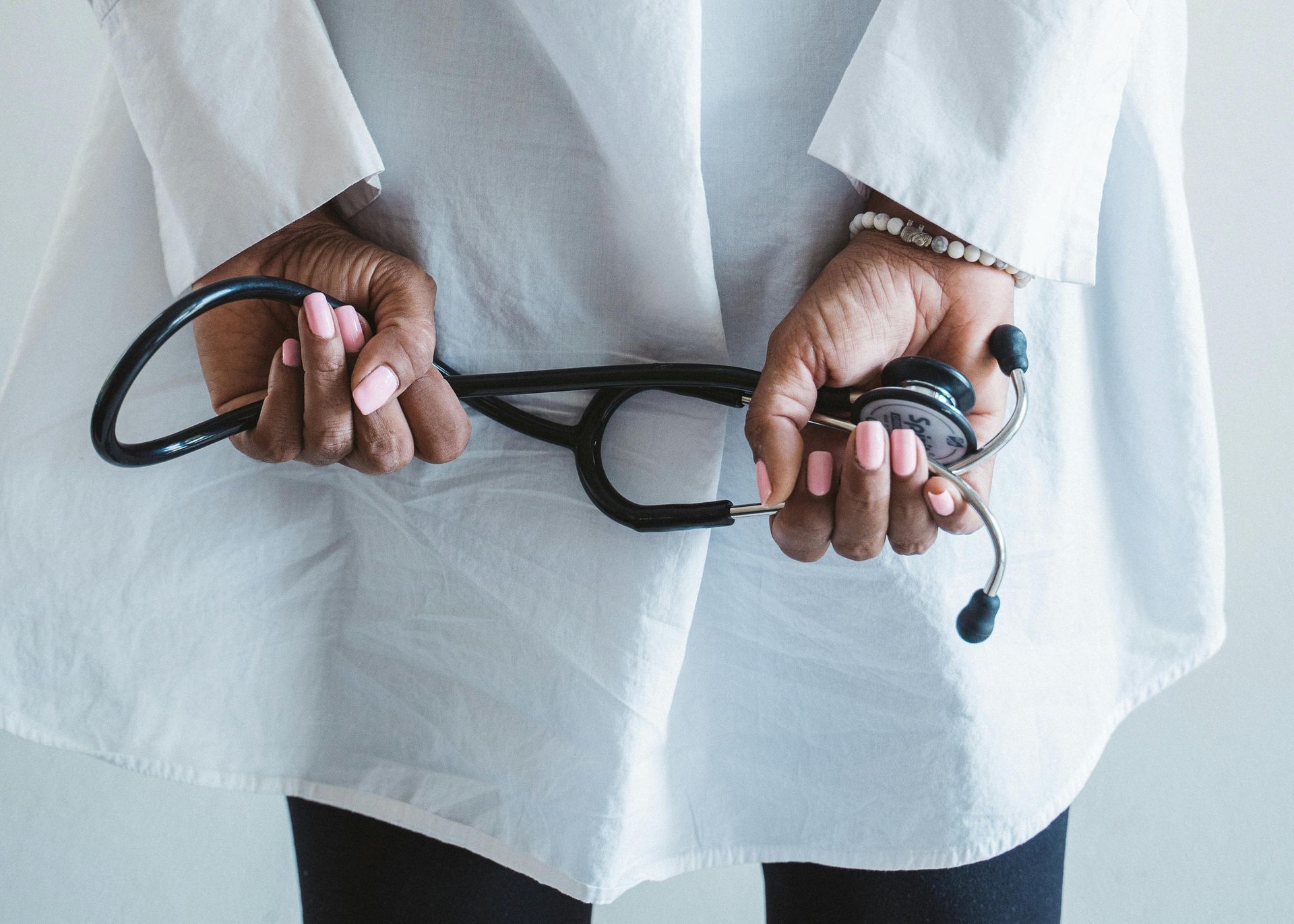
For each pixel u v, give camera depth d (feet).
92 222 2.10
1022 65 1.82
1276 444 4.33
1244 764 4.26
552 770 2.24
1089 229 2.02
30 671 2.21
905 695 2.34
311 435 1.75
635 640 2.12
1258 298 4.34
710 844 2.58
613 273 2.08
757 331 2.19
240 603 2.27
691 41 1.76
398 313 1.85
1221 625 2.59
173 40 1.86
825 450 1.95
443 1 1.94
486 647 2.23
